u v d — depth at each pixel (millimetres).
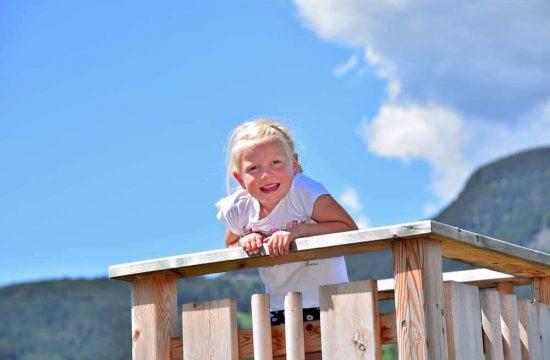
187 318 3881
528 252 4055
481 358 3701
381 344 3531
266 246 3730
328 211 4230
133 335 4000
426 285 3457
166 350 3965
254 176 4250
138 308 4004
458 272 4949
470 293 3699
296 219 4340
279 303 4434
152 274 4000
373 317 3512
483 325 3834
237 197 4492
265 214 4391
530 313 4125
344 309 3566
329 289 3605
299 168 4469
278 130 4328
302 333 3654
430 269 3482
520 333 4086
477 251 3816
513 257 3975
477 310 3736
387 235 3486
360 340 3520
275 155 4238
